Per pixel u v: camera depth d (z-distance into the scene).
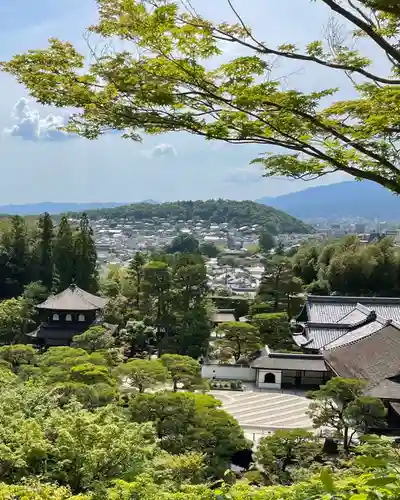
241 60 6.52
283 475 22.86
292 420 34.28
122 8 6.29
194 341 47.34
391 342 36.78
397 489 4.45
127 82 6.61
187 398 23.69
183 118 6.95
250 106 6.71
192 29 6.47
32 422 14.90
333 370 38.12
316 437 27.09
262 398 39.31
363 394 29.41
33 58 6.68
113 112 7.00
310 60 6.95
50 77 6.81
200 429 22.59
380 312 54.47
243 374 45.00
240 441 23.34
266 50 6.75
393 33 7.07
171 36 6.53
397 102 6.79
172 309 49.44
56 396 21.83
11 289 71.06
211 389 41.69
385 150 7.15
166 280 48.94
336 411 28.61
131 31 6.52
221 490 7.01
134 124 7.05
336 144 7.12
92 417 16.38
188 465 17.59
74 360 30.84
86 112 7.12
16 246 72.00
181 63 6.53
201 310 48.91
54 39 6.67
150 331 49.72
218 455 22.38
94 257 70.44
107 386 26.34
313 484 5.59
